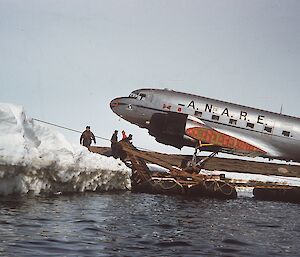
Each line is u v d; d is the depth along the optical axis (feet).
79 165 51.80
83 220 32.37
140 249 23.65
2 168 37.68
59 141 49.57
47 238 24.57
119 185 65.41
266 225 37.99
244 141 99.04
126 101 101.09
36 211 34.35
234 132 99.60
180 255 22.82
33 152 43.45
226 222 38.58
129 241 25.64
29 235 25.00
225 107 100.48
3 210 33.19
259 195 77.15
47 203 39.83
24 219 30.27
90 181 55.98
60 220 31.35
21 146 39.86
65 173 48.44
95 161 56.59
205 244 26.32
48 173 45.96
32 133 45.68
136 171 70.95
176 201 58.29
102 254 21.83
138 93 101.14
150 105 99.86
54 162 46.06
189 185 70.69
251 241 28.48
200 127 94.07
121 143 72.59
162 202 54.75
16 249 21.44
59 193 49.06
